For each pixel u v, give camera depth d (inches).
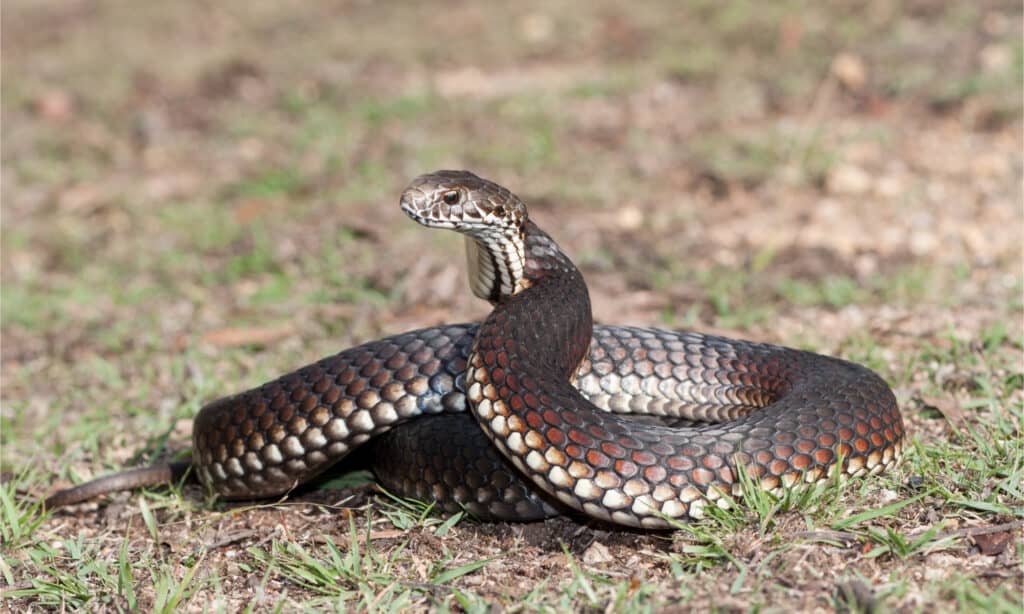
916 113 845.8
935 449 347.6
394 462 351.6
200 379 489.7
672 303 553.9
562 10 1243.2
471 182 334.0
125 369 531.8
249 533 345.4
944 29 999.6
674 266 607.2
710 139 821.2
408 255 638.5
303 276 639.8
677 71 1001.5
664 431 305.6
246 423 353.4
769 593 270.7
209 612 295.1
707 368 376.5
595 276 602.2
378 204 740.7
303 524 351.6
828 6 1111.6
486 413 314.7
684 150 814.5
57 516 383.2
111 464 422.3
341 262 645.3
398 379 346.3
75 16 1433.3
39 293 658.2
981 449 343.9
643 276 597.9
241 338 548.7
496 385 314.0
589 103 946.1
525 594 287.1
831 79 917.2
